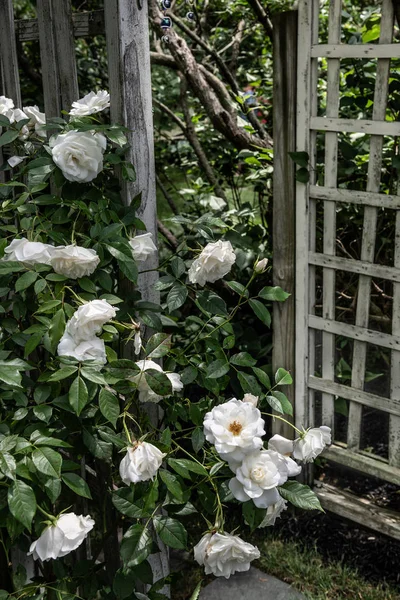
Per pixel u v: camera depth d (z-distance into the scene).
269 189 2.95
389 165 2.57
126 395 1.57
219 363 1.65
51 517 1.27
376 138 2.06
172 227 4.77
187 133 3.49
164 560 2.01
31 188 1.73
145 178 1.82
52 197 1.69
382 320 2.67
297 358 2.39
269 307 2.84
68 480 1.30
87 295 1.52
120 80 1.72
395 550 2.31
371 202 2.10
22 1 4.11
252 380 1.65
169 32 2.94
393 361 2.17
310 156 2.20
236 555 1.37
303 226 2.26
